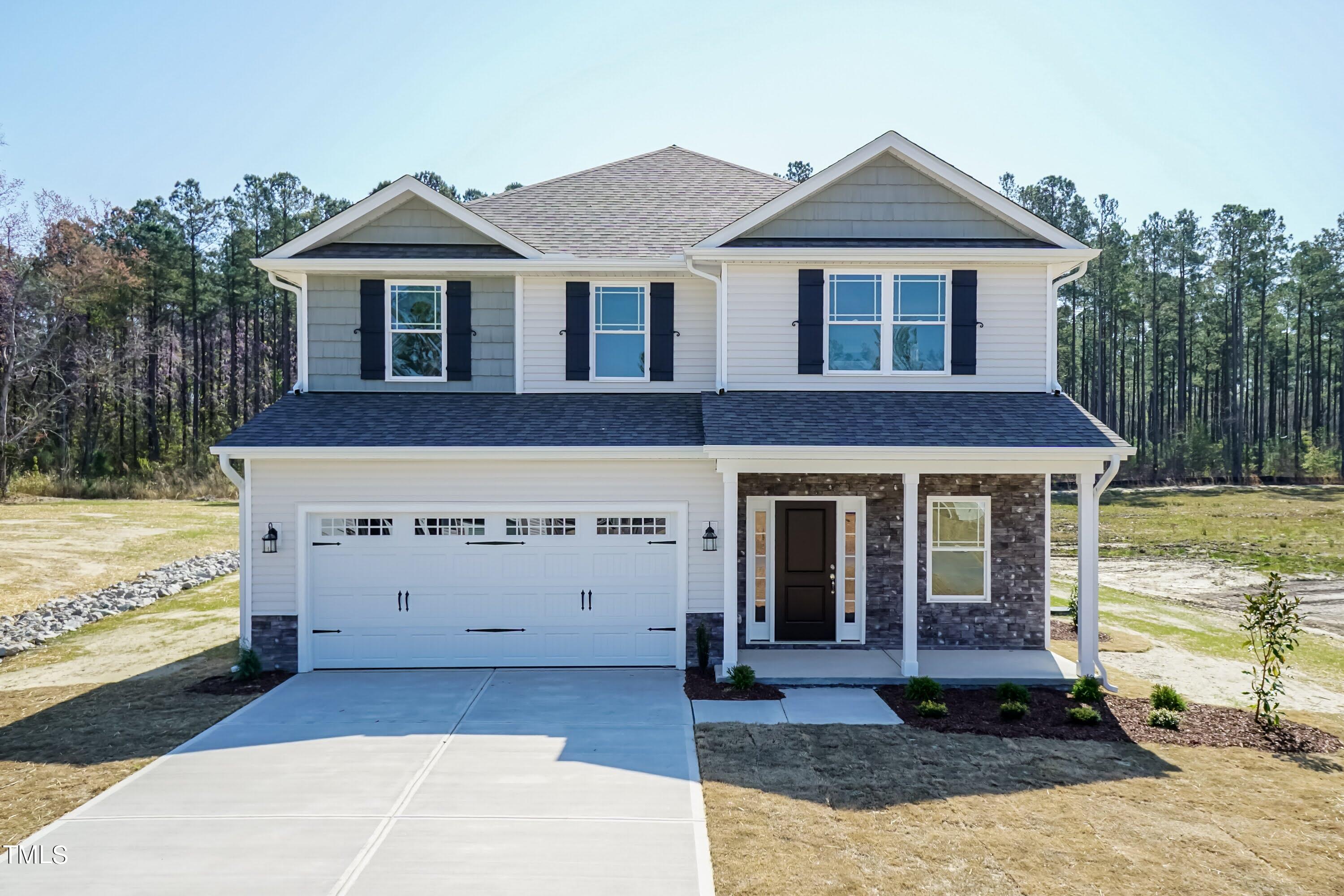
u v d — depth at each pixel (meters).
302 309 14.84
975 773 9.11
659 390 15.04
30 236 42.12
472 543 13.52
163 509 35.12
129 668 13.81
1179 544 33.66
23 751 9.77
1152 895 6.65
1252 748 10.06
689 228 16.23
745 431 12.84
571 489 13.48
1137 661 14.33
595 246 15.44
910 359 14.41
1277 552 31.09
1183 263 63.91
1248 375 71.31
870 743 10.05
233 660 14.11
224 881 6.71
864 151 14.24
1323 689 12.98
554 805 8.20
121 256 50.97
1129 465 61.81
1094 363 66.94
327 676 13.10
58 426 46.22
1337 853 7.39
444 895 6.51
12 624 16.77
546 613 13.59
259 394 61.38
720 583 13.54
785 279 14.32
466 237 15.12
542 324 15.02
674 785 8.72
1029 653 14.28
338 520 13.47
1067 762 9.51
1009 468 12.47
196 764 9.29
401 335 14.98
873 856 7.19
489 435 13.41
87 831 7.61
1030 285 14.31
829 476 14.53
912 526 12.52
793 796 8.44
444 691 12.23
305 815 7.95
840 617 14.66
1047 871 6.98
